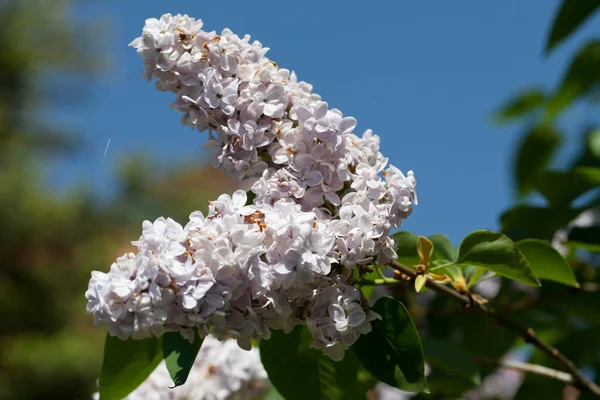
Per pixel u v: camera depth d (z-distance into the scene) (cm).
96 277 77
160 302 76
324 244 78
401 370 82
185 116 84
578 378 96
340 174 82
